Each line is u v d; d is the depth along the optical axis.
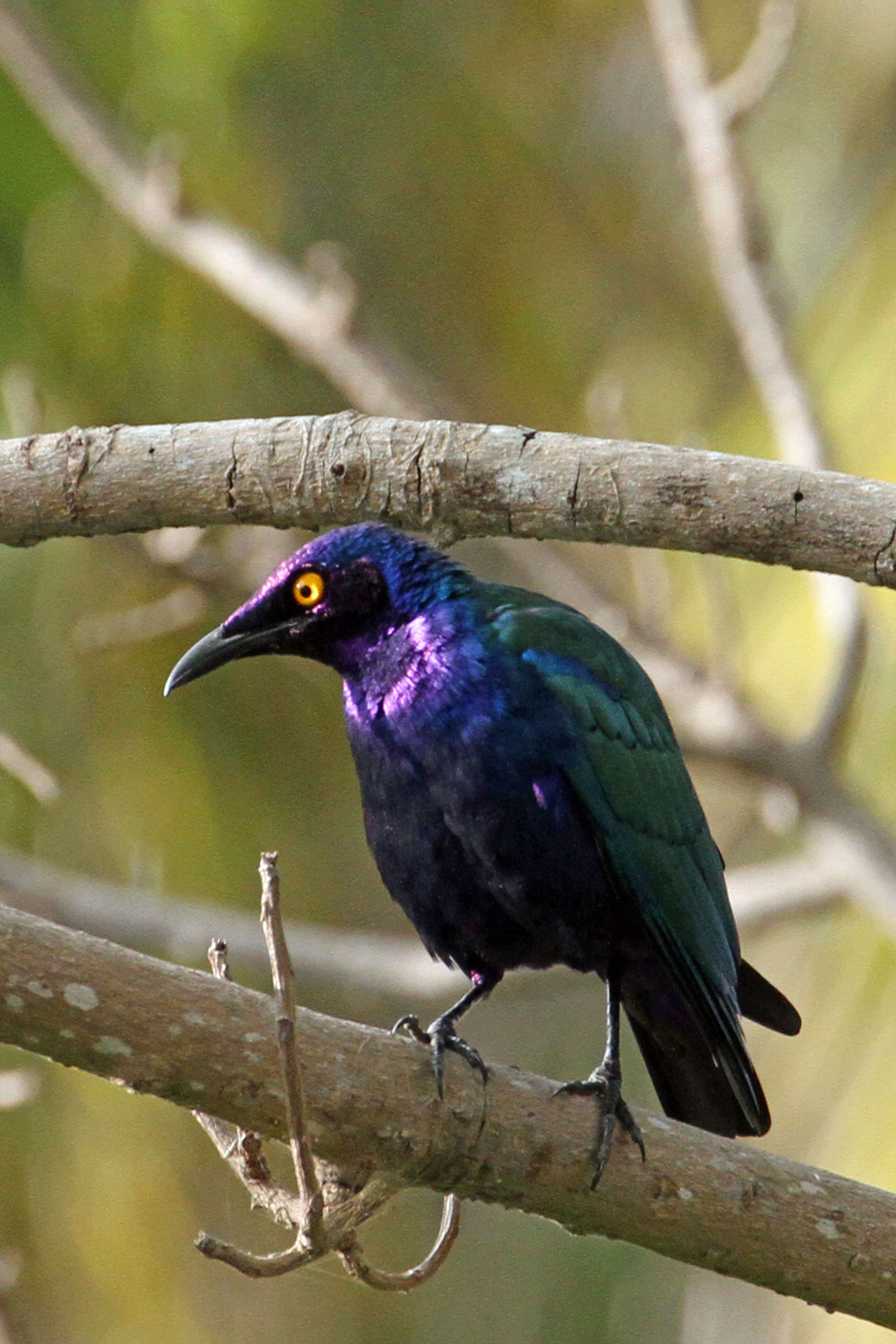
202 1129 12.04
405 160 14.13
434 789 7.88
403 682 8.00
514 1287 14.96
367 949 12.70
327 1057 6.23
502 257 14.50
